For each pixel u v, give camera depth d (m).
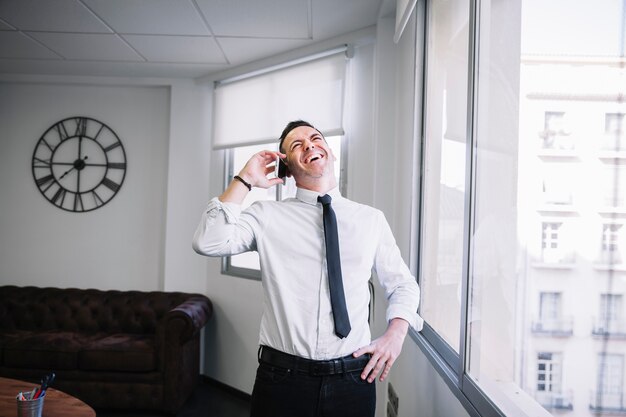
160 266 4.26
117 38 3.28
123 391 3.27
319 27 2.99
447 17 1.80
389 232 1.30
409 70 2.39
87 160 4.29
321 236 1.19
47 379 1.88
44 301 3.91
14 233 4.30
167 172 4.21
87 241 4.29
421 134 2.22
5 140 4.30
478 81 1.36
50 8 2.83
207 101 4.15
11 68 4.02
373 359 1.12
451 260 1.66
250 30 3.06
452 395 1.48
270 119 3.55
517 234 1.01
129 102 4.30
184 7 2.75
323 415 1.12
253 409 1.17
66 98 4.30
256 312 3.62
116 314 3.85
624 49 0.66
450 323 1.65
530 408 0.92
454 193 1.64
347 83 3.11
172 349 3.28
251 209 1.25
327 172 1.25
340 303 1.13
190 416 3.29
